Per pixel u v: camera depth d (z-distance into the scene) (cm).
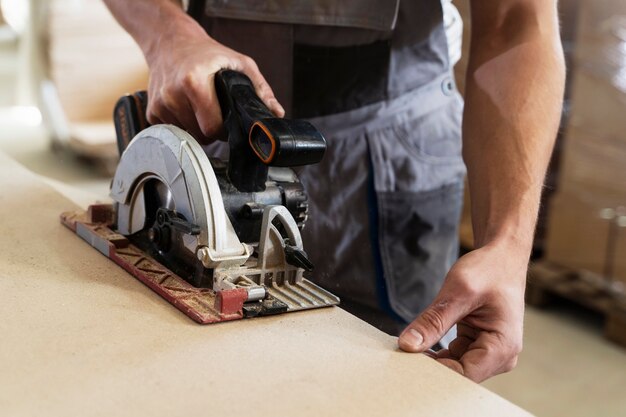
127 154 103
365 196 140
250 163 93
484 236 103
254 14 129
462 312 88
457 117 149
